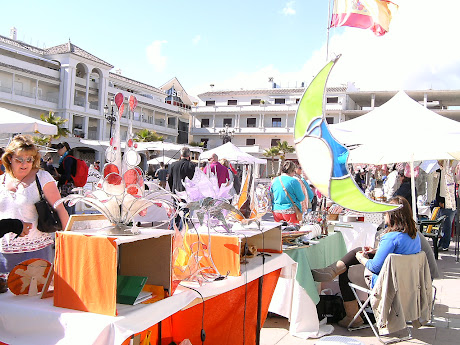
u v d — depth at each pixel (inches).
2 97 1182.3
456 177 353.1
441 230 329.4
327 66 101.3
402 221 148.5
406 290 145.1
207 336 119.1
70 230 80.0
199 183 110.1
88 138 1425.9
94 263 71.6
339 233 219.6
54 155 940.6
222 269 107.6
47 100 1322.6
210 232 114.9
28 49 1305.4
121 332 66.9
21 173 101.0
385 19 224.4
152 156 920.9
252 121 1857.8
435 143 226.5
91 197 80.4
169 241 82.3
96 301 71.2
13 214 101.4
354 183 100.7
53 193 104.8
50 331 71.2
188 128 2063.2
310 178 108.1
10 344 73.7
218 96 1953.7
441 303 201.8
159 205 96.0
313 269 164.9
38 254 105.3
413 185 270.2
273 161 1776.6
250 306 126.2
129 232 79.4
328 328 160.1
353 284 158.7
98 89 1455.5
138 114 1662.2
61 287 74.4
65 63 1331.2
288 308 158.1
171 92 2042.3
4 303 76.5
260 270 118.7
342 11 223.0
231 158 617.9
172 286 84.0
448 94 1569.9
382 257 146.2
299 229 179.8
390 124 247.9
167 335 120.6
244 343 123.8
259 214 128.9
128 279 77.8
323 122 102.5
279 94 1876.2
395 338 152.9
